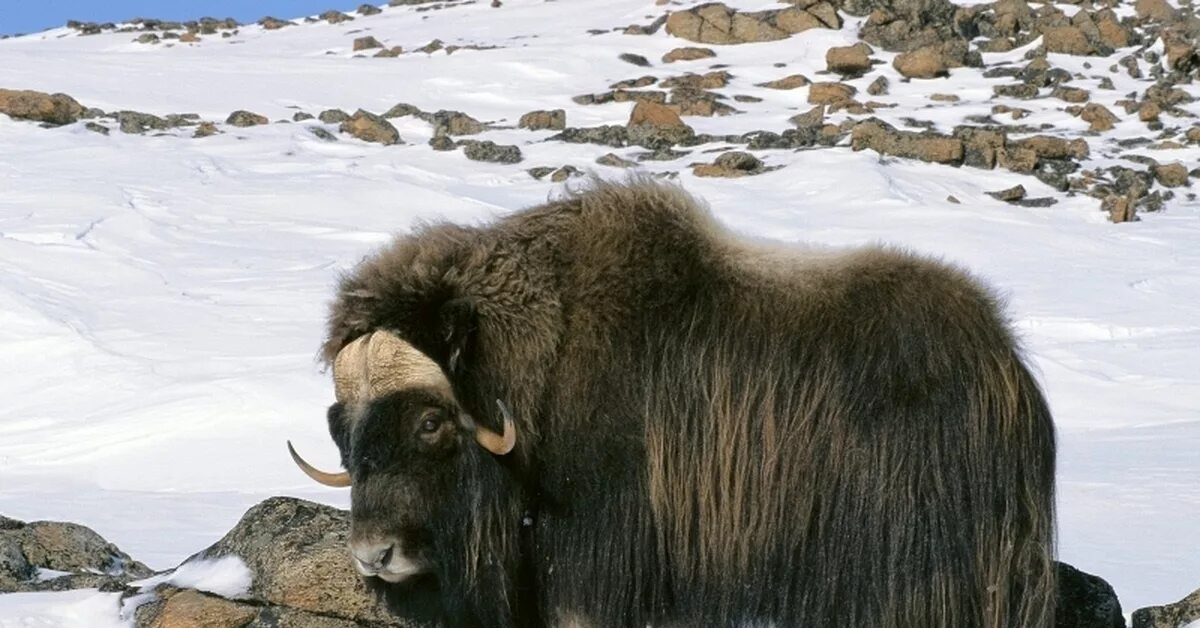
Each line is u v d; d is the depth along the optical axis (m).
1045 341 17.70
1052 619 4.52
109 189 25.03
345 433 4.63
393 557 4.54
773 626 4.60
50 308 18.09
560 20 41.50
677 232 4.72
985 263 21.83
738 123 30.34
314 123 30.91
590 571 4.66
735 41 36.69
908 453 4.38
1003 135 28.08
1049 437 4.57
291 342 16.94
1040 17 36.12
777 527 4.49
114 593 5.45
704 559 4.59
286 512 5.50
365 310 4.63
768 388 4.52
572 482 4.64
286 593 5.17
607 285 4.65
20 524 6.38
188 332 17.42
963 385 4.42
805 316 4.57
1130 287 20.47
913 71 33.19
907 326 4.48
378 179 26.64
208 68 36.75
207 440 13.80
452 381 4.54
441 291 4.58
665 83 33.66
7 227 22.22
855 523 4.40
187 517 10.27
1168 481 9.71
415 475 4.53
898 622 4.36
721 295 4.64
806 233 22.98
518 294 4.63
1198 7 36.00
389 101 33.62
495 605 4.73
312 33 44.41
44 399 15.42
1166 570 6.75
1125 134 29.36
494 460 4.61
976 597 4.39
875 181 25.66
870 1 37.16
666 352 4.60
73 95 32.50
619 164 27.73
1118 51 34.31
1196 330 18.14
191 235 22.83
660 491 4.59
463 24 42.94
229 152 28.69
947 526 4.35
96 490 12.27
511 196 25.66
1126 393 15.05
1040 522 4.49
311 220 24.05
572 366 4.61
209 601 5.19
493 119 31.97
